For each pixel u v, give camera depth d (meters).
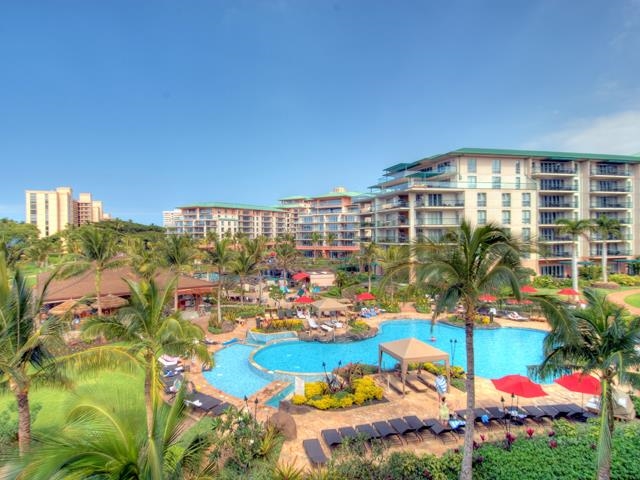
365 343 31.97
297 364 27.11
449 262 12.77
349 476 12.68
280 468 13.16
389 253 47.78
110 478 8.13
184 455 9.88
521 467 13.24
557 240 63.03
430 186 57.16
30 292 13.17
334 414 18.28
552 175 61.59
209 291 43.62
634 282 55.97
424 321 38.47
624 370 11.45
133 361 12.74
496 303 37.56
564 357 12.93
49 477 7.46
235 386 22.84
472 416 12.70
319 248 113.56
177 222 138.88
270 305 44.88
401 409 18.83
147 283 16.66
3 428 15.09
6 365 11.61
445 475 13.20
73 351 14.14
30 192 147.25
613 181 66.31
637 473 12.84
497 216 58.38
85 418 9.23
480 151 58.06
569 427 16.02
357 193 121.06
